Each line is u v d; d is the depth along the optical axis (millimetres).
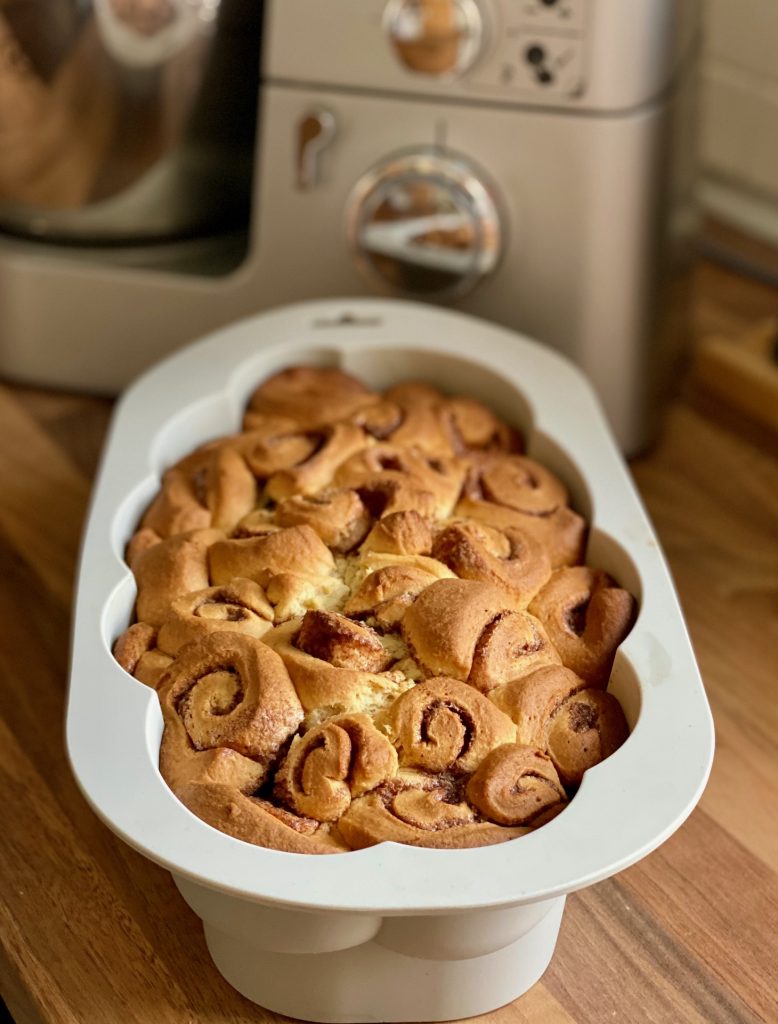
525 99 497
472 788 355
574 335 535
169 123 538
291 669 379
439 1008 369
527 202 514
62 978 379
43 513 541
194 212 576
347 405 488
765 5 631
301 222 537
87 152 542
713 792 435
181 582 412
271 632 396
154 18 502
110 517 438
